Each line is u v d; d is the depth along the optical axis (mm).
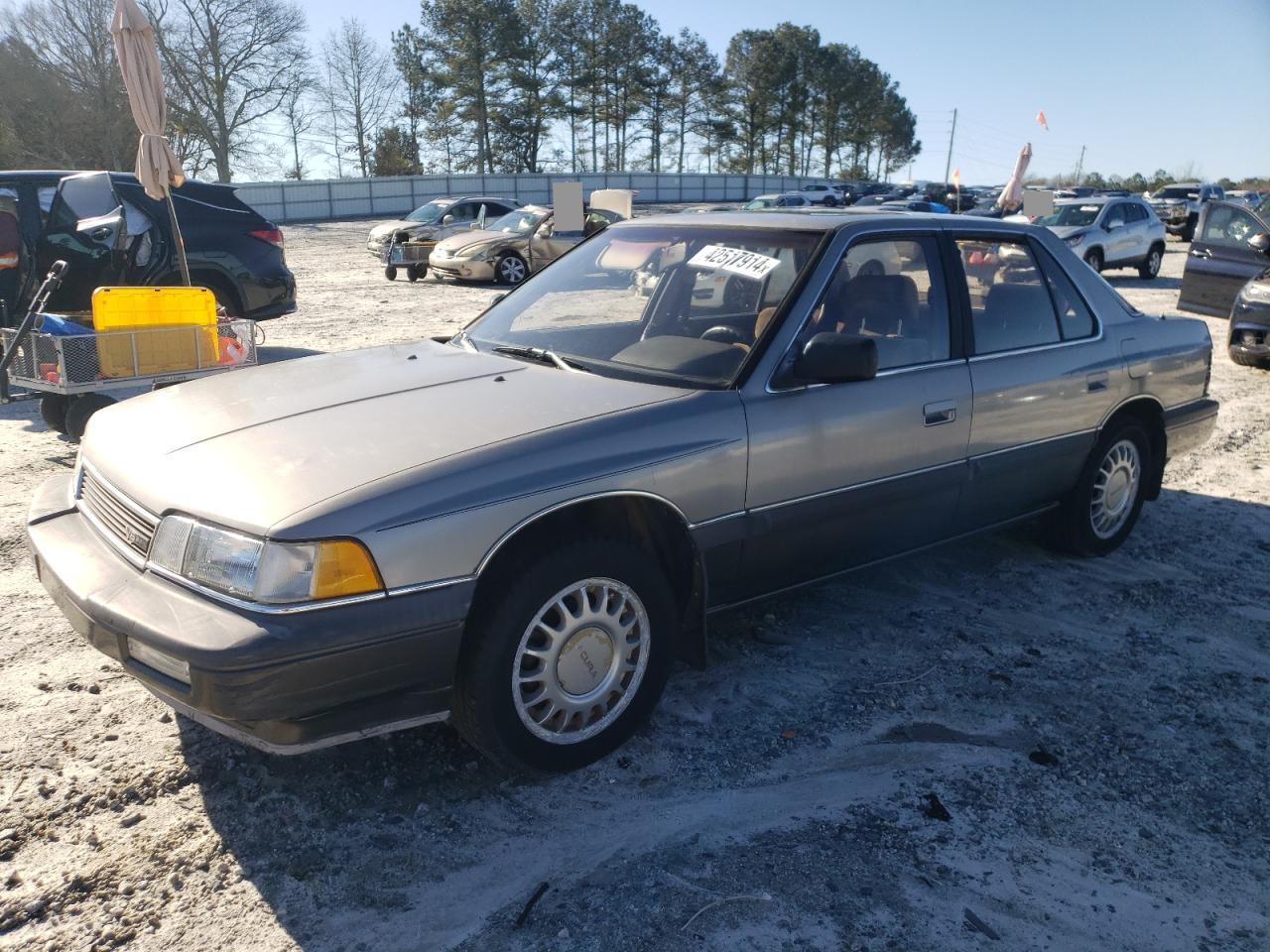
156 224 8867
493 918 2428
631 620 3057
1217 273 11375
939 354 3852
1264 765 3186
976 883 2592
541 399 3113
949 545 4152
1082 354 4402
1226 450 7008
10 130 50625
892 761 3148
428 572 2555
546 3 70250
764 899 2500
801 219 3822
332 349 10648
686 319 3641
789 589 3594
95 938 2318
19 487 5582
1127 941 2414
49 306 8438
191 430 2979
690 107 80000
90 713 3262
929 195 42281
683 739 3242
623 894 2514
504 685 2766
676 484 3035
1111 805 2949
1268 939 2441
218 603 2459
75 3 50688
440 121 68250
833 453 3455
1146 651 3959
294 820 2766
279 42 55625
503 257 18375
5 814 2730
